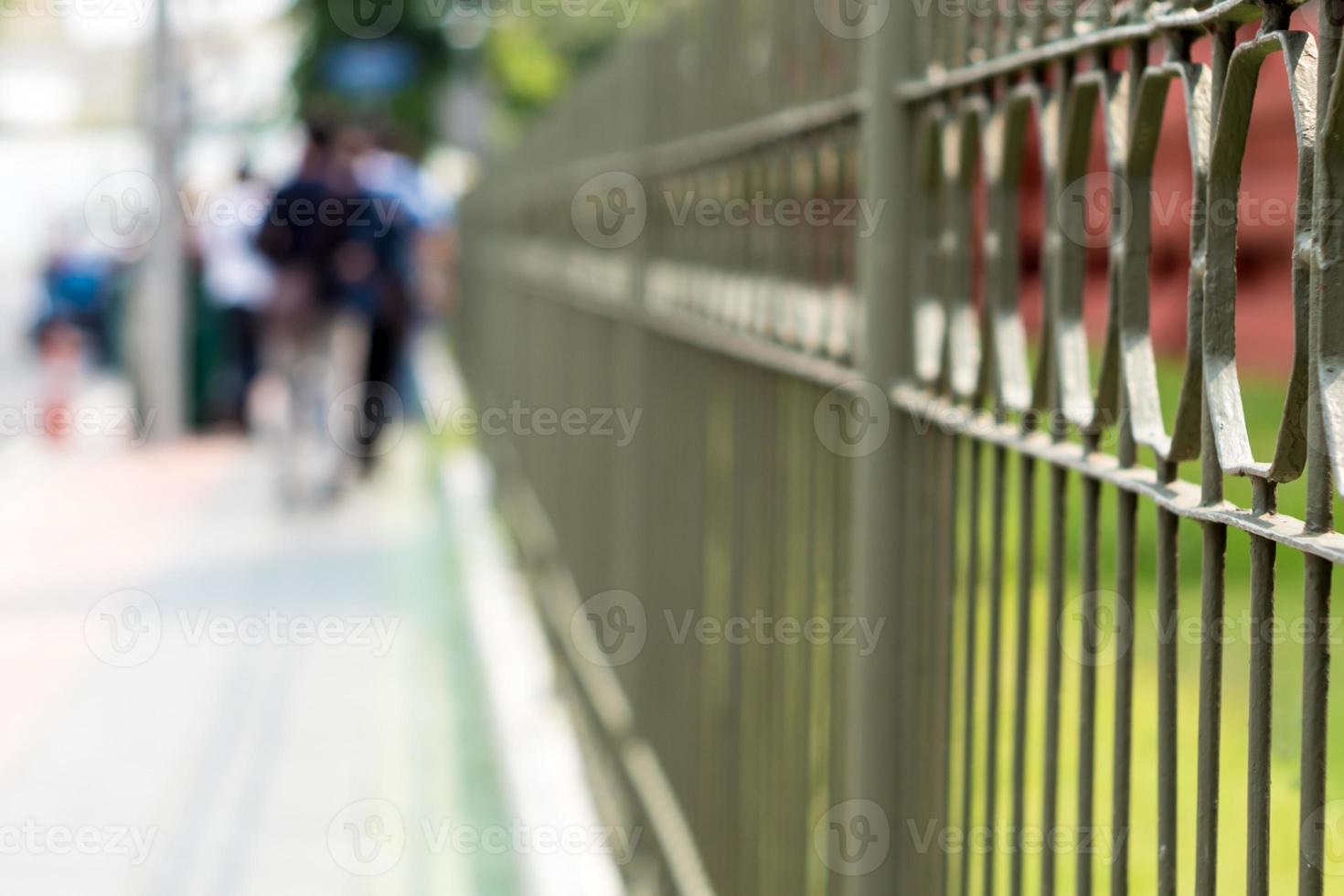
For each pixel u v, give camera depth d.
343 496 32.38
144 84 39.97
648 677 13.24
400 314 33.47
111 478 35.75
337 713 18.08
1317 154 3.61
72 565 26.14
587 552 16.95
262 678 19.53
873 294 7.08
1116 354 4.86
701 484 11.46
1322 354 3.62
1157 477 4.57
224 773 15.98
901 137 7.02
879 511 7.08
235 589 24.45
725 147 10.72
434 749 16.88
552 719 18.08
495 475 32.25
